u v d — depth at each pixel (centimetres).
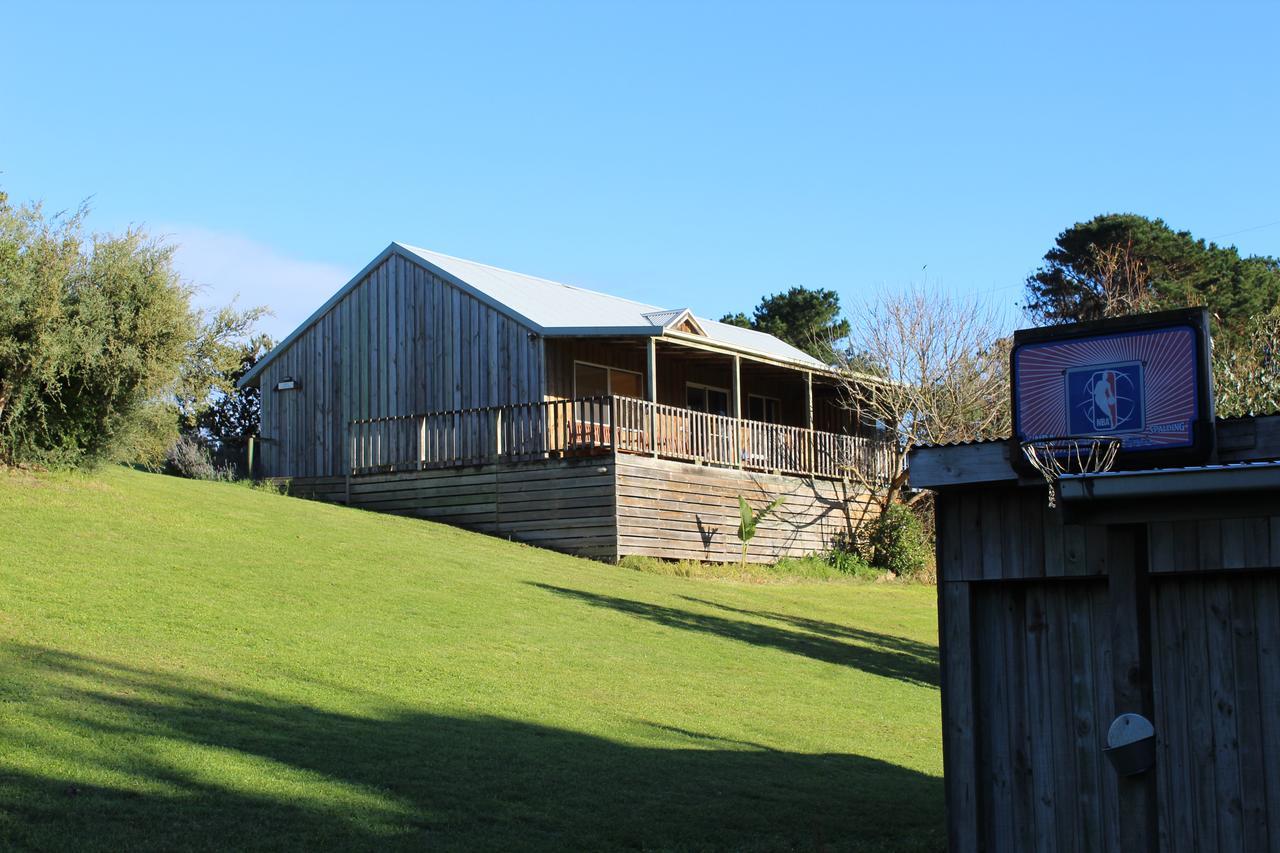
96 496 1777
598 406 2653
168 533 1664
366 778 851
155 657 1094
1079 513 645
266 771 833
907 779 1080
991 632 771
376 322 2814
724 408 3144
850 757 1141
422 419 2598
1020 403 728
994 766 759
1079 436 702
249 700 1007
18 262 1659
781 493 2747
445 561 1900
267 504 2144
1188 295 3747
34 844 655
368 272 2831
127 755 820
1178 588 704
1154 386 695
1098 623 742
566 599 1769
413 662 1249
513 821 805
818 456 2930
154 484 2044
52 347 1641
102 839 676
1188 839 683
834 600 2317
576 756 991
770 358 2838
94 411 1798
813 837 853
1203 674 692
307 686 1088
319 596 1482
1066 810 736
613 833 809
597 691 1268
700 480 2530
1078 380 714
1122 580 667
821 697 1422
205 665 1098
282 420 2939
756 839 831
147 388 1791
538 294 2845
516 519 2433
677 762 1022
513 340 2591
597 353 2714
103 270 1739
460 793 848
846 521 2931
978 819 750
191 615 1272
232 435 4119
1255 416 684
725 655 1580
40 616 1159
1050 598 756
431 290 2733
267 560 1630
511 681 1243
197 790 777
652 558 2372
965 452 745
